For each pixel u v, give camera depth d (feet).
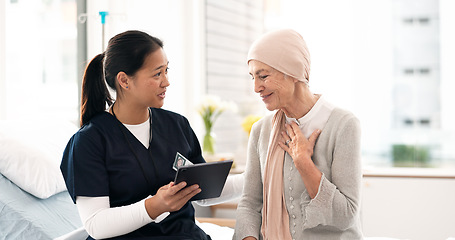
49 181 7.27
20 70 9.80
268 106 5.49
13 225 6.72
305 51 5.44
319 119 5.50
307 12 12.47
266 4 12.99
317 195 5.11
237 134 13.38
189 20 13.20
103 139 5.73
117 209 5.38
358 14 12.07
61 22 10.77
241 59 13.30
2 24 9.23
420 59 11.76
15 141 7.30
